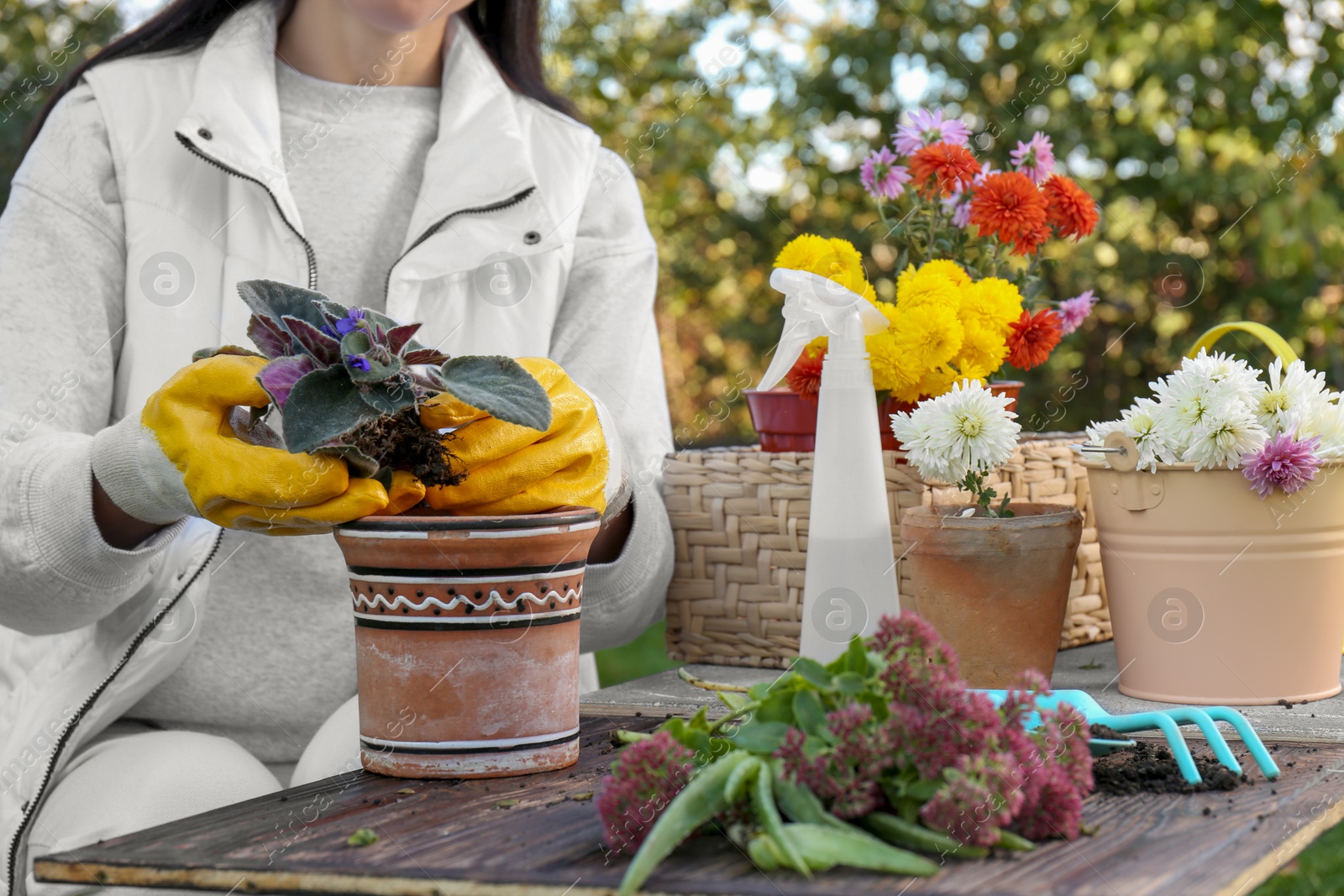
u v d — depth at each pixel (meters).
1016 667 1.03
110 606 1.08
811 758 0.61
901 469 1.16
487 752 0.82
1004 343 1.23
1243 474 1.02
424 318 1.41
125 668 1.15
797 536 1.29
